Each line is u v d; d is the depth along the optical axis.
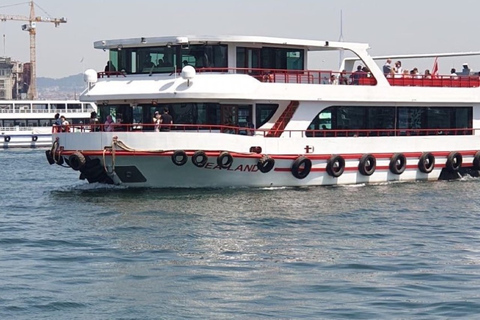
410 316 22.34
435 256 29.38
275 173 42.84
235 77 42.09
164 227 33.53
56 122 45.00
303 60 46.09
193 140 40.16
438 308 23.02
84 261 28.27
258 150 41.84
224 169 41.25
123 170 41.09
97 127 44.22
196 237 31.83
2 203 41.41
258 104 43.25
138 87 42.59
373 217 36.66
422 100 48.34
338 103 45.28
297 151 43.22
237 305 23.38
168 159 40.16
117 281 25.69
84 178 42.78
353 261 28.34
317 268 27.36
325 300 23.80
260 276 26.30
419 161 48.09
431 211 38.62
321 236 32.44
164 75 42.78
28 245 30.94
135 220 34.97
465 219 36.81
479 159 50.44
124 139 40.12
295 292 24.56
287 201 39.72
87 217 35.94
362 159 45.47
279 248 30.22
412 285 25.31
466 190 45.28
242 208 37.62
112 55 44.72
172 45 43.16
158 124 40.47
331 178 44.69
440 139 48.97
